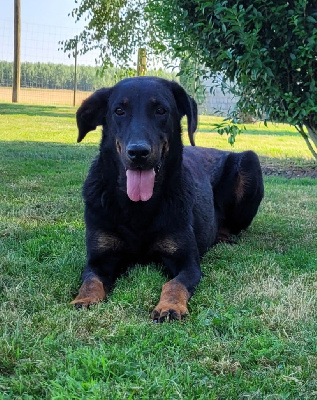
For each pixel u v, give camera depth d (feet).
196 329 2.86
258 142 15.28
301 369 2.43
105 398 2.10
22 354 2.48
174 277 3.71
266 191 7.51
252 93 5.25
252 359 2.52
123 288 3.47
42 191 6.79
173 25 5.17
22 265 3.84
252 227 5.48
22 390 2.21
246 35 4.42
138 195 3.50
